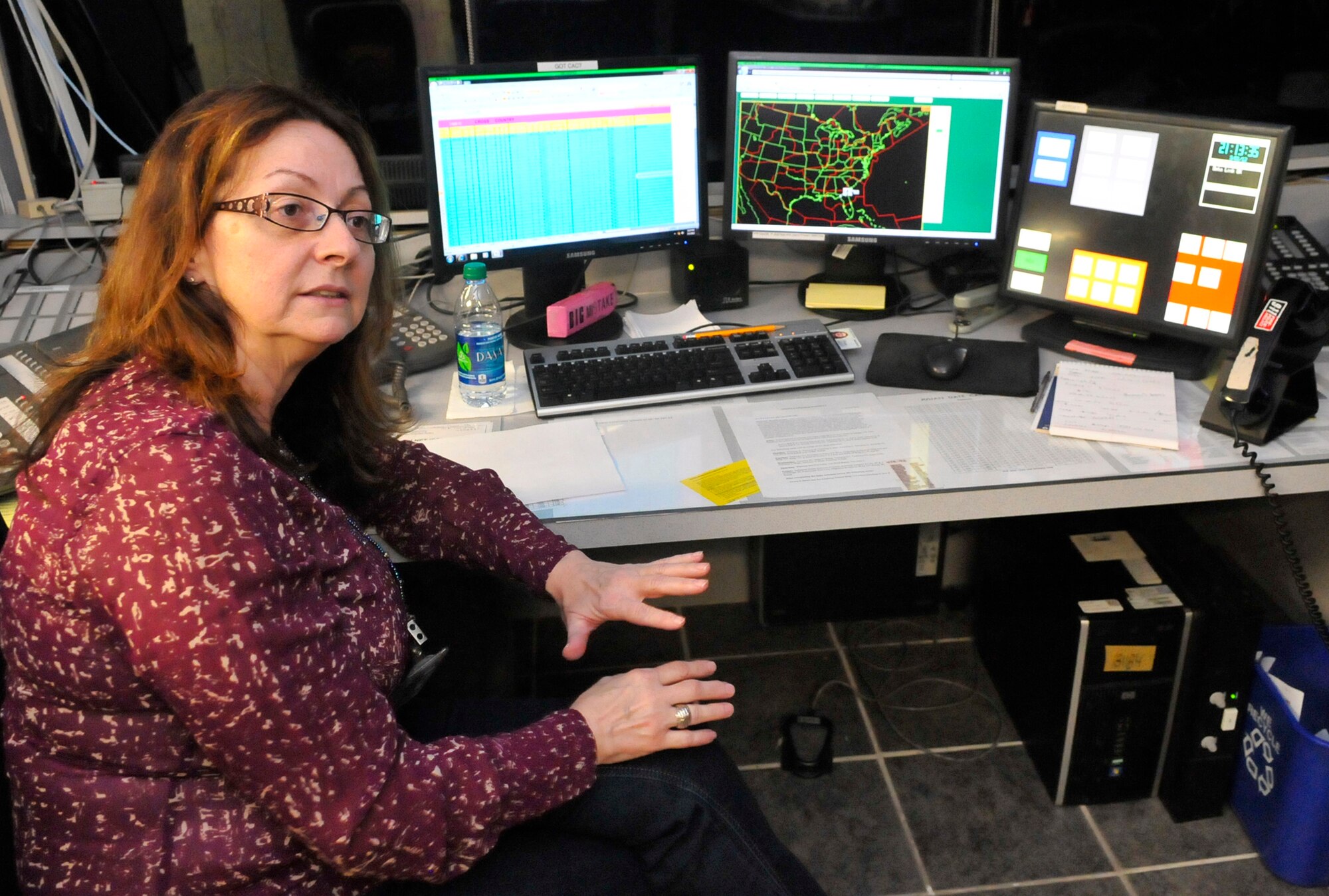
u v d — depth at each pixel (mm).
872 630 2281
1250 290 1580
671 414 1552
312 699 847
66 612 830
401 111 2166
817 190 1864
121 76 2125
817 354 1659
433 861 925
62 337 1479
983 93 1741
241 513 823
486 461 1432
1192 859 1691
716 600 2373
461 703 1247
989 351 1712
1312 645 1705
